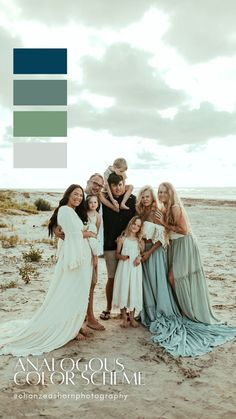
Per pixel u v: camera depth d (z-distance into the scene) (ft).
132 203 17.88
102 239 16.90
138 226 16.60
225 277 26.84
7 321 17.65
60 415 10.54
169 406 11.01
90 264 15.65
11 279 25.38
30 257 31.07
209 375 12.85
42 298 21.34
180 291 16.99
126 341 15.47
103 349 14.71
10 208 67.72
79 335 15.55
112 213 17.43
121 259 16.87
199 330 16.37
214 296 22.25
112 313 19.11
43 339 14.93
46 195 113.60
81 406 10.98
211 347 15.14
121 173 17.52
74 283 15.11
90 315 16.75
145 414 10.61
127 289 16.57
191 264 16.97
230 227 61.36
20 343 14.83
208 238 48.01
